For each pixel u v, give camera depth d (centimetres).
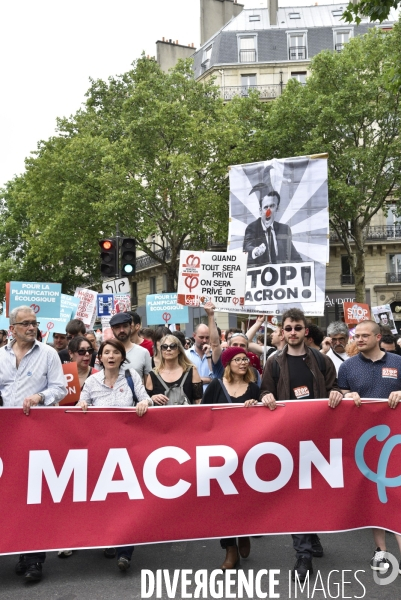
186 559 643
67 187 3428
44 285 1207
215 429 602
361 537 713
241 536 598
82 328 963
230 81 4628
